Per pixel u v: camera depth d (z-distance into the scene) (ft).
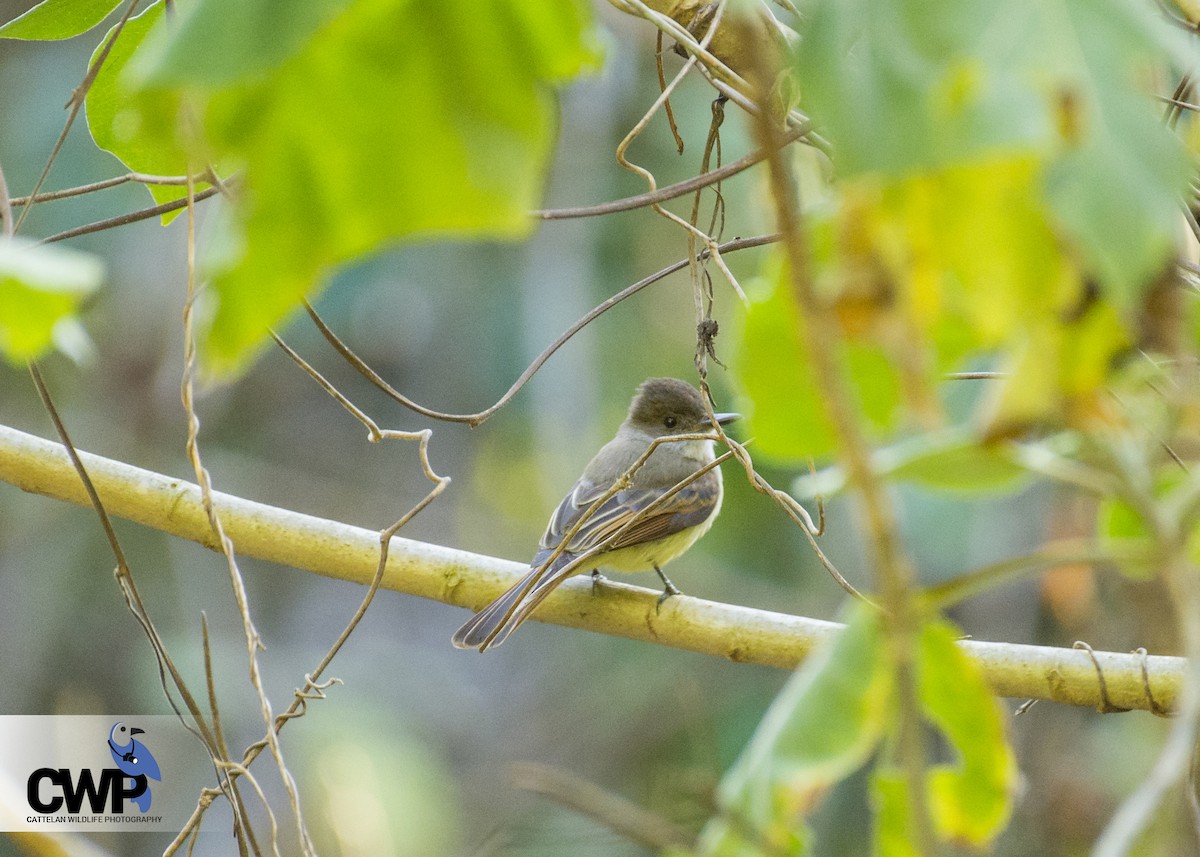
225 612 59.52
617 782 54.44
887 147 8.04
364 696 61.36
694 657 54.70
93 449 57.11
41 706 55.52
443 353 59.93
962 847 12.91
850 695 11.73
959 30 8.15
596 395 55.36
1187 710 8.74
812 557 52.75
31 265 8.14
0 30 18.84
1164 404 10.53
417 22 9.26
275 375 63.57
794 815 11.59
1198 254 16.98
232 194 11.93
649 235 55.16
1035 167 8.59
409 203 9.48
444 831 52.08
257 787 18.99
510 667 65.57
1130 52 8.20
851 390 11.48
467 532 63.87
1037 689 21.18
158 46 8.52
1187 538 9.80
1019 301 9.28
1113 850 8.35
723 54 20.35
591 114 53.06
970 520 45.83
